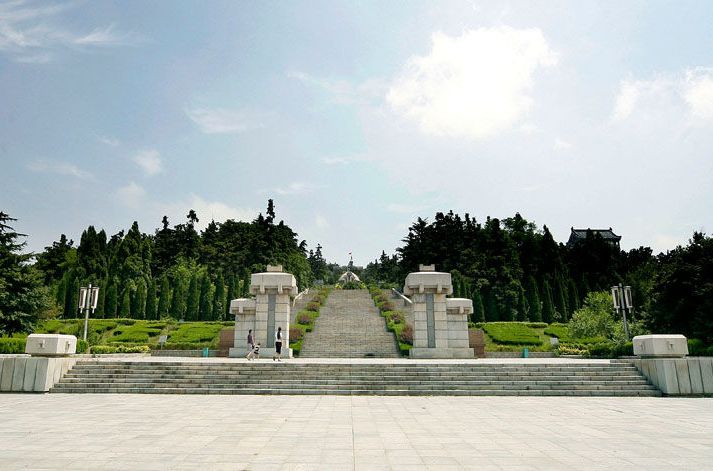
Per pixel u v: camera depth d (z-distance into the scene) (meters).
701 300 28.14
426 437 9.70
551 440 9.45
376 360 25.02
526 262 66.56
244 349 28.08
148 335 41.91
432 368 18.86
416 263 65.94
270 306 27.73
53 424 10.96
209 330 41.34
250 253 73.94
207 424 11.05
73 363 19.08
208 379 18.17
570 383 17.64
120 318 50.62
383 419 11.91
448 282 27.70
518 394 16.98
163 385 17.72
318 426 10.88
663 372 16.92
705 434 10.03
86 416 12.12
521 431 10.38
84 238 60.97
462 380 18.05
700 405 14.48
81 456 8.01
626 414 12.79
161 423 11.15
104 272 59.19
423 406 14.31
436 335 27.48
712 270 27.91
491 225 66.69
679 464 7.61
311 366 18.98
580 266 68.38
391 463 7.68
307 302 51.22
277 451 8.45
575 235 90.00
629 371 18.50
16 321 33.84
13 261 35.19
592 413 12.97
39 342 17.84
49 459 7.80
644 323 32.72
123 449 8.52
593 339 36.47
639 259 76.81
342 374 18.56
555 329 42.94
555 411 13.33
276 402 15.05
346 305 50.16
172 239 78.62
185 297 56.28
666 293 30.05
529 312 52.84
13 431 10.12
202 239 85.62
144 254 65.19
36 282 35.59
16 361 17.38
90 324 43.56
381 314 44.22
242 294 57.66
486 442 9.24
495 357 32.38
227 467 7.39
